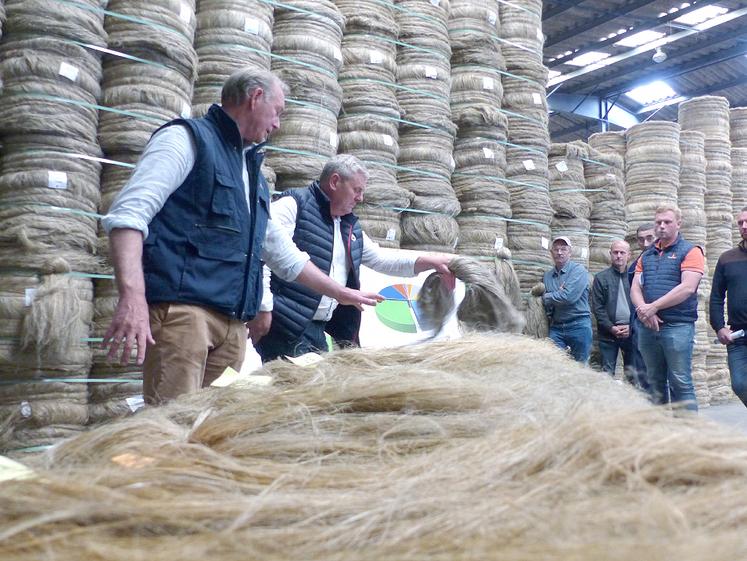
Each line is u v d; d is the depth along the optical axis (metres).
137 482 0.80
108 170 3.72
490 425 1.04
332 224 3.31
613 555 0.57
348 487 0.82
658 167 7.40
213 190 2.36
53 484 0.74
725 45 15.12
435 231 5.03
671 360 5.20
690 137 7.91
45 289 3.25
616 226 6.84
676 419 0.92
